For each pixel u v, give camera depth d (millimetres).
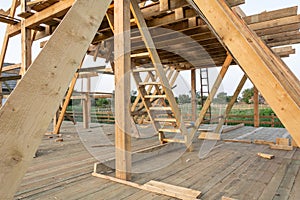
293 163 3143
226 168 2928
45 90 874
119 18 2502
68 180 2445
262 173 2697
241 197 2018
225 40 1701
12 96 798
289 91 1529
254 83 1582
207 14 1785
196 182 2410
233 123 9648
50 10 3570
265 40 4504
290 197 2008
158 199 1987
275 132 6367
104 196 2035
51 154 3711
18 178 796
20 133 805
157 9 3529
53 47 908
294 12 3166
